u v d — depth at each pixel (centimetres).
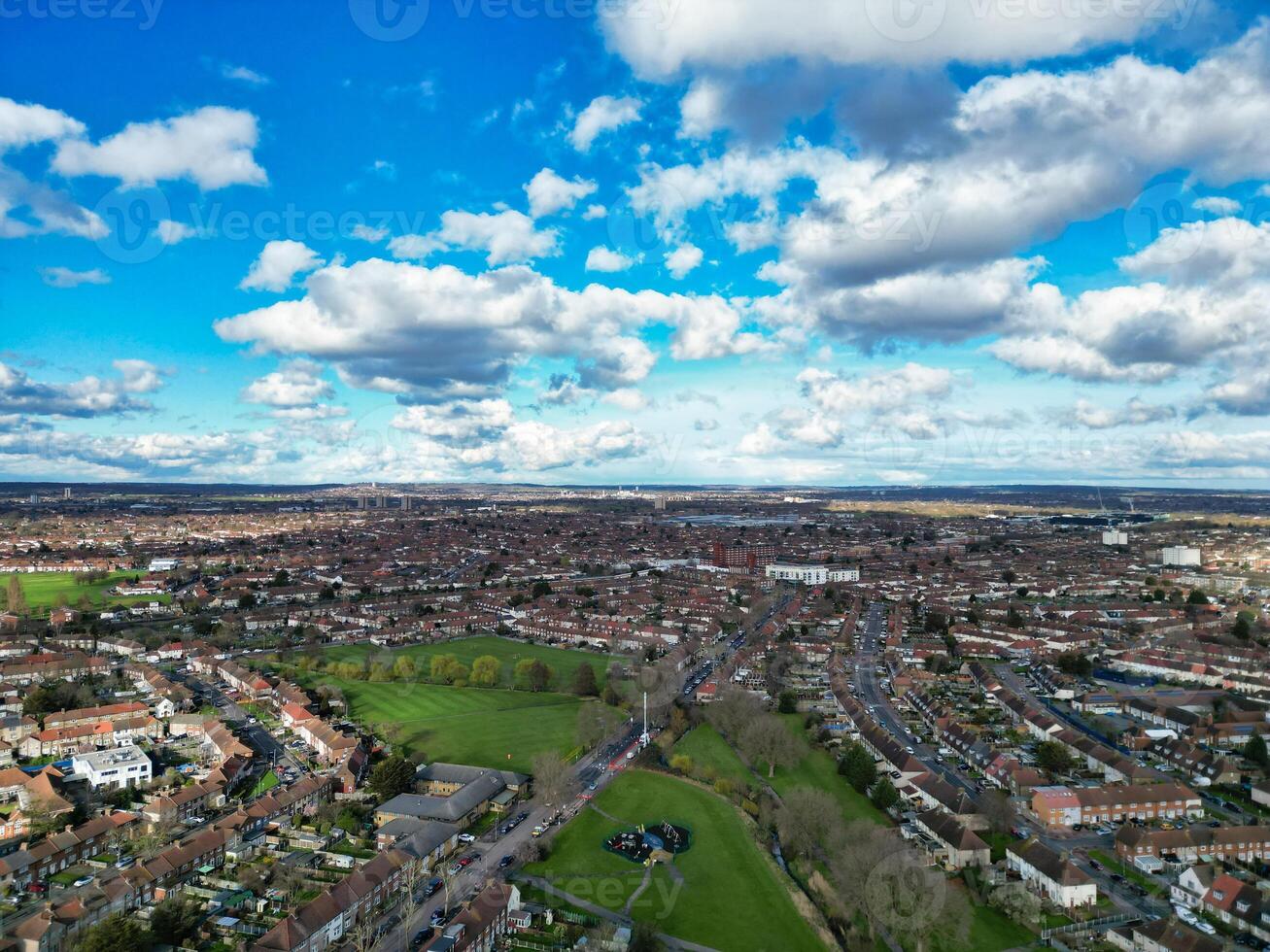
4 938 17200
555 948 17688
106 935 16675
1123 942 17812
